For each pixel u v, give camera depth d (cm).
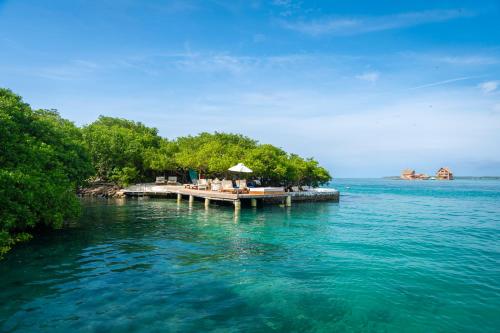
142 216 2700
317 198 4700
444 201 5159
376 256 1530
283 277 1215
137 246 1622
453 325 861
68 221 2317
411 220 2798
